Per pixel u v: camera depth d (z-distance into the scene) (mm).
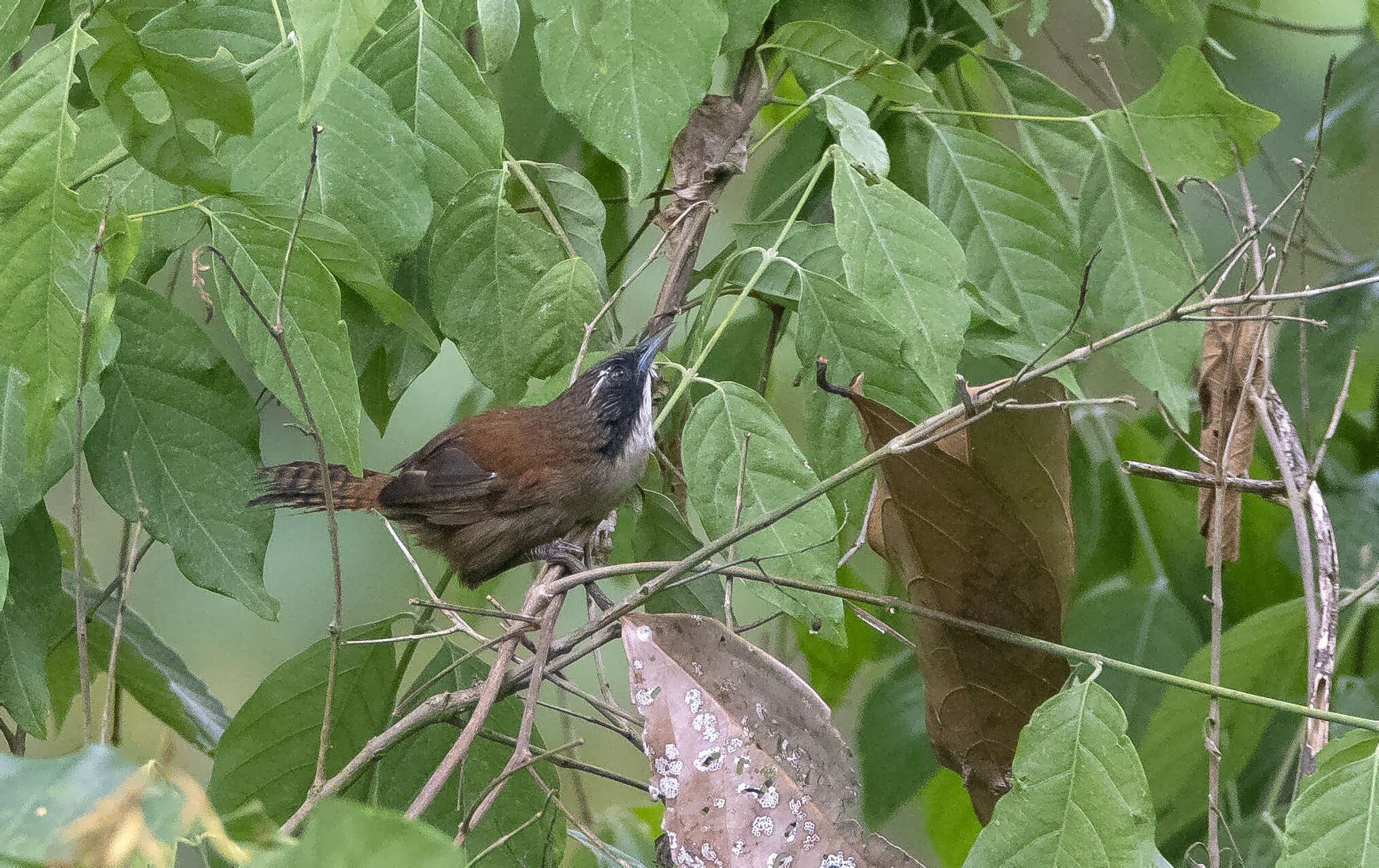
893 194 5031
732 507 5016
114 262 4082
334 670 4445
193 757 7367
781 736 4457
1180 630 6840
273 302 4672
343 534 8898
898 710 7023
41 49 3934
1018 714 4938
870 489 6172
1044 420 4914
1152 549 7215
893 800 6953
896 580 7039
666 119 4805
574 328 5457
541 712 7945
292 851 2855
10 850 2729
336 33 3383
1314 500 5504
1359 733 4113
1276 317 4395
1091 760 4188
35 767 2871
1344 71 7590
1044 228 5770
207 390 5020
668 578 4406
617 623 4852
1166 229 5719
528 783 5707
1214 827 4891
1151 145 5629
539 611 4887
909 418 5320
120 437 4914
